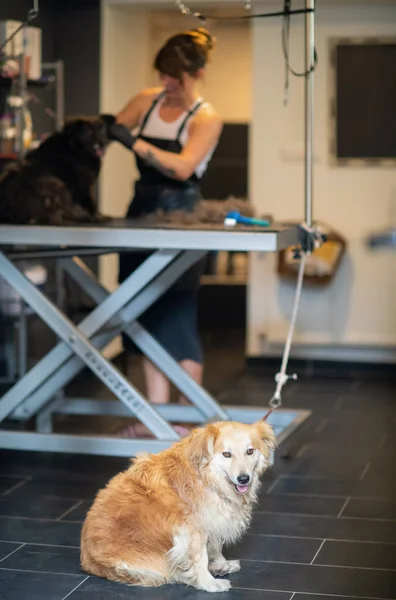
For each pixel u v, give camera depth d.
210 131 5.41
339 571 3.78
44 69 7.85
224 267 11.02
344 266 8.42
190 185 5.52
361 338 8.40
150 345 5.57
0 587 3.57
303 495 4.82
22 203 5.12
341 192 8.37
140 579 3.54
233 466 3.33
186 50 5.37
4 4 7.01
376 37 8.17
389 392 7.55
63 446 5.05
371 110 8.25
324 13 8.21
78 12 8.09
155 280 5.38
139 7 8.36
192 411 5.67
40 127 7.75
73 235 4.77
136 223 5.09
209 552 3.70
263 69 8.39
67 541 4.09
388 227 8.32
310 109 4.87
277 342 8.53
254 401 7.18
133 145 5.22
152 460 3.59
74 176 5.35
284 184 8.45
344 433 6.18
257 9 8.34
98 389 7.55
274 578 3.69
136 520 3.48
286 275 8.36
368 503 4.69
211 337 10.28
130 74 9.05
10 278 5.02
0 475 5.14
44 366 5.10
